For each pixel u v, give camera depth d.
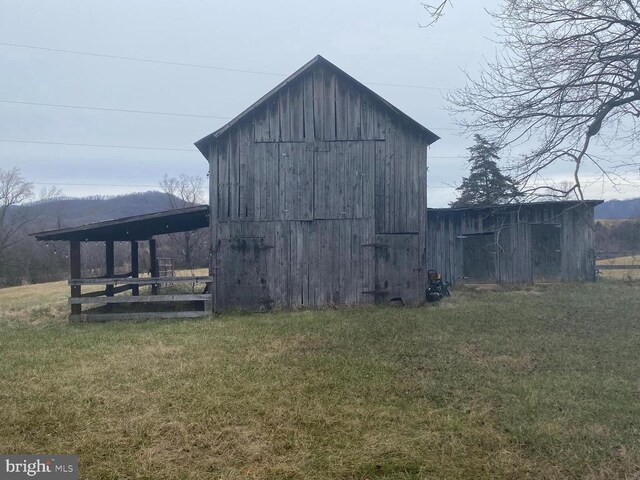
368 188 14.97
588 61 7.98
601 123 8.01
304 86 14.91
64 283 38.38
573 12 7.98
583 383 6.88
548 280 20.53
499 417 5.81
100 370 8.10
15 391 7.13
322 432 5.55
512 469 4.66
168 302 16.67
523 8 8.27
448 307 14.26
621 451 4.89
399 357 8.55
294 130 14.86
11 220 50.88
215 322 12.81
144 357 8.96
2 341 10.98
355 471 4.71
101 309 15.62
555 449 4.98
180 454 5.10
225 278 14.69
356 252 14.93
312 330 11.13
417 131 15.07
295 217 14.84
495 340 9.62
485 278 20.16
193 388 7.04
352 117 14.96
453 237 20.00
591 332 10.21
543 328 10.70
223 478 4.61
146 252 44.12
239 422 5.84
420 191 15.08
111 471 4.80
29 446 5.34
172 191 63.41
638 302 14.44
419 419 5.82
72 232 13.87
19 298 23.28
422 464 4.81
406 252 15.04
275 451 5.13
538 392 6.54
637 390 6.59
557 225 20.12
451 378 7.30
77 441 5.42
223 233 14.72
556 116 8.10
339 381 7.24
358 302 14.88
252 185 14.78
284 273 14.79
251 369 7.94
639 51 7.60
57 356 9.24
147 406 6.37
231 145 14.77
